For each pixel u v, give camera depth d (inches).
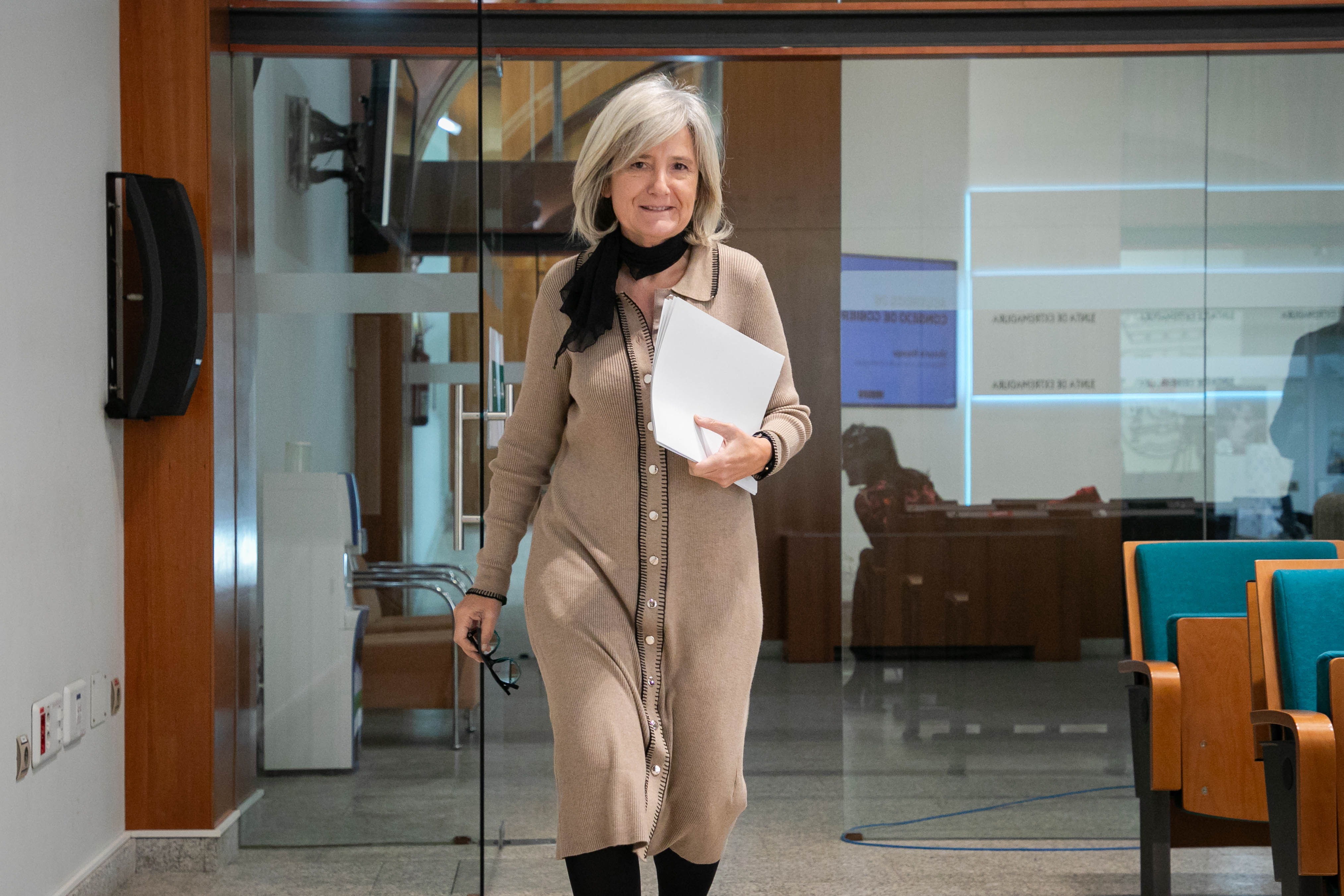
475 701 124.1
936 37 132.3
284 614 123.7
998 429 134.0
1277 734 78.5
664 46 132.0
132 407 111.9
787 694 135.2
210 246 118.1
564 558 65.9
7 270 91.4
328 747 123.3
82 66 107.2
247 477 123.2
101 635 110.8
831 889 110.7
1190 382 134.1
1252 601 83.7
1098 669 134.3
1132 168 133.2
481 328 114.9
